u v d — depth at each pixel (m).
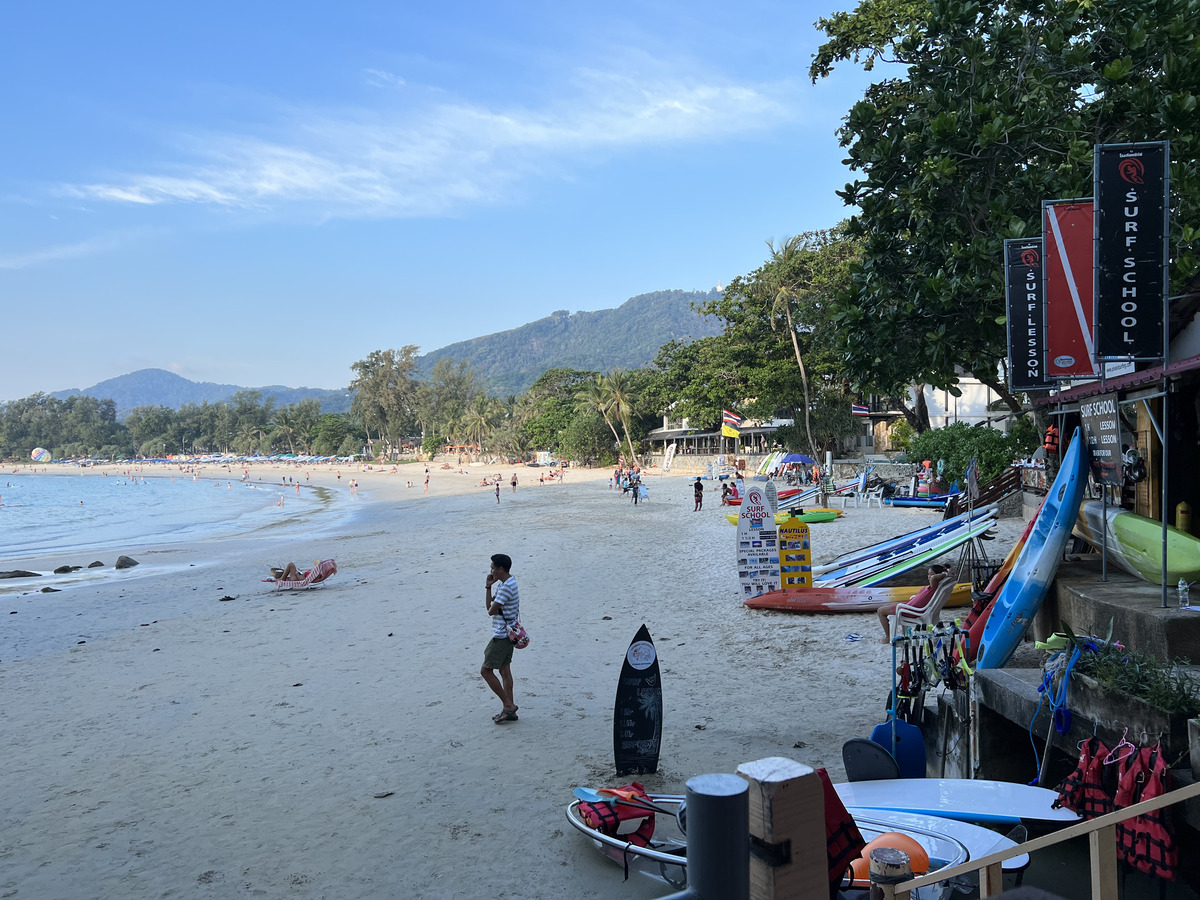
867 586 15.72
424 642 14.29
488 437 139.25
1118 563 8.14
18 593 24.61
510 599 9.48
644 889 5.64
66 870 6.33
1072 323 8.66
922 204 14.83
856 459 56.66
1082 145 13.27
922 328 15.55
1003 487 24.12
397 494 83.94
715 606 16.28
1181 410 9.16
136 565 31.03
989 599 8.70
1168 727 4.49
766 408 57.06
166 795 7.81
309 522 52.78
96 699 11.59
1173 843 4.29
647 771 7.68
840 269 46.25
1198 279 9.48
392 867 6.14
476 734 9.22
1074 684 5.36
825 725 8.88
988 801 5.50
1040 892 1.80
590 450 97.38
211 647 14.79
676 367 83.81
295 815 7.21
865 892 4.52
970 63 15.56
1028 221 13.97
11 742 9.73
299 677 12.27
